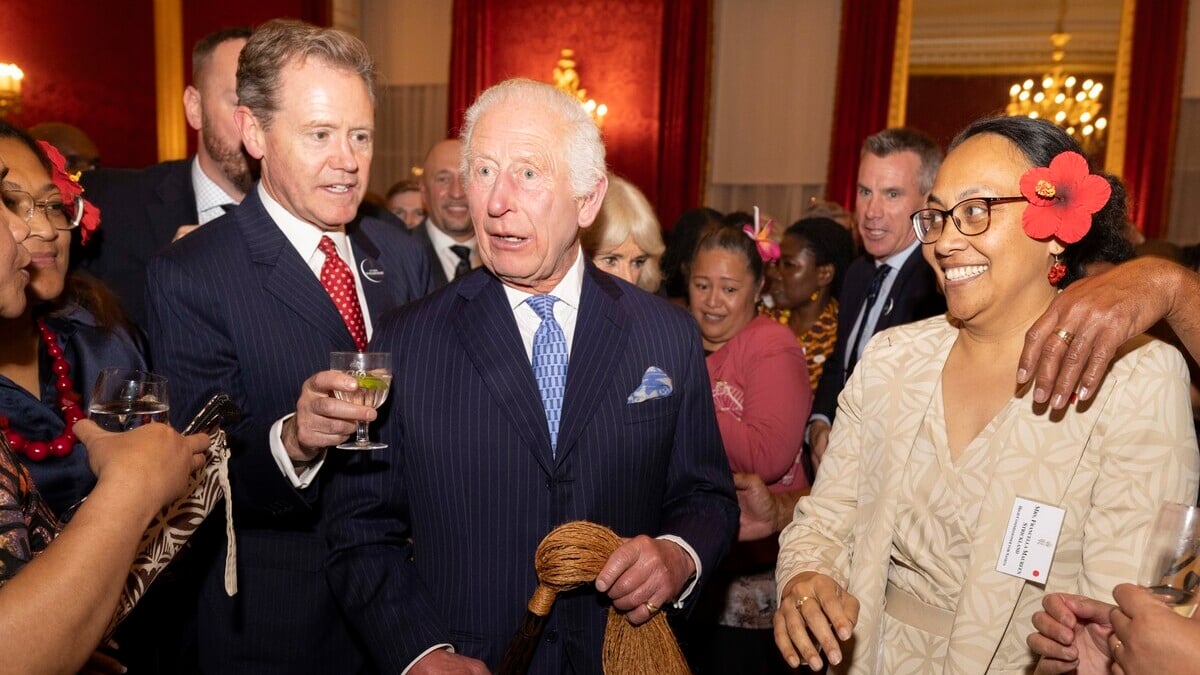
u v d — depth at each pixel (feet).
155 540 4.57
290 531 6.90
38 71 26.55
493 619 5.60
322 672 6.94
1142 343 4.98
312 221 7.02
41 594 3.37
